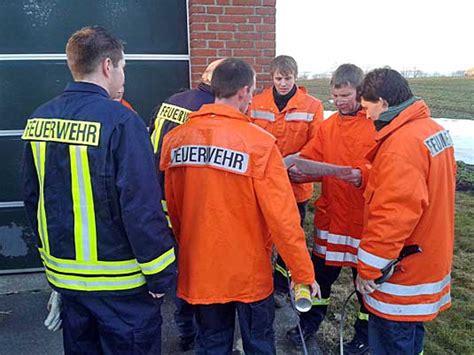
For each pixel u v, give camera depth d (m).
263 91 3.65
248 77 1.89
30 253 3.85
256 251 1.93
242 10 3.71
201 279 1.94
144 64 3.86
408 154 1.79
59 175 1.65
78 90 1.71
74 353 1.91
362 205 2.46
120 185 1.60
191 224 1.93
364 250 1.92
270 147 1.81
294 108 3.27
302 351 2.82
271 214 1.81
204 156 1.85
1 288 3.62
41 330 3.00
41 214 1.74
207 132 1.86
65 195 1.66
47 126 1.68
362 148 2.46
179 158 1.94
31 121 1.73
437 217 1.90
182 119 2.47
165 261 1.70
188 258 1.96
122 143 1.62
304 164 2.47
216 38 3.71
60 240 1.70
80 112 1.65
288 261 1.88
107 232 1.68
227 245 1.90
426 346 2.99
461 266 4.41
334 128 2.58
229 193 1.85
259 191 1.80
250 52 3.79
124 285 1.74
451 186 1.96
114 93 1.83
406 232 1.81
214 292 1.94
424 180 1.82
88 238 1.68
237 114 1.85
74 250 1.70
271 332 2.08
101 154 1.60
